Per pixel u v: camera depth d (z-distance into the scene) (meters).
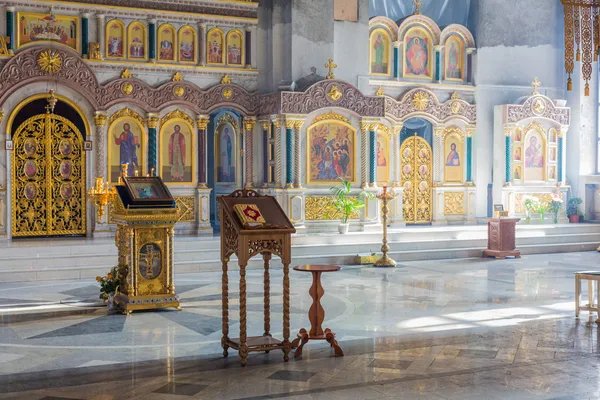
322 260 18.50
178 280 15.91
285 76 20.92
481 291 14.53
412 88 23.22
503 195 23.78
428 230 21.19
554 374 8.42
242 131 21.50
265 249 8.99
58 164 19.09
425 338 10.35
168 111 20.20
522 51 24.52
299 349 9.26
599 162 25.08
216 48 20.70
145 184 12.66
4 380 8.27
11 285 15.14
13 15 18.41
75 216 19.30
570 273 17.12
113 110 19.58
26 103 18.55
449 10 24.34
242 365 8.86
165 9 19.97
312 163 20.80
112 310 12.40
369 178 21.50
